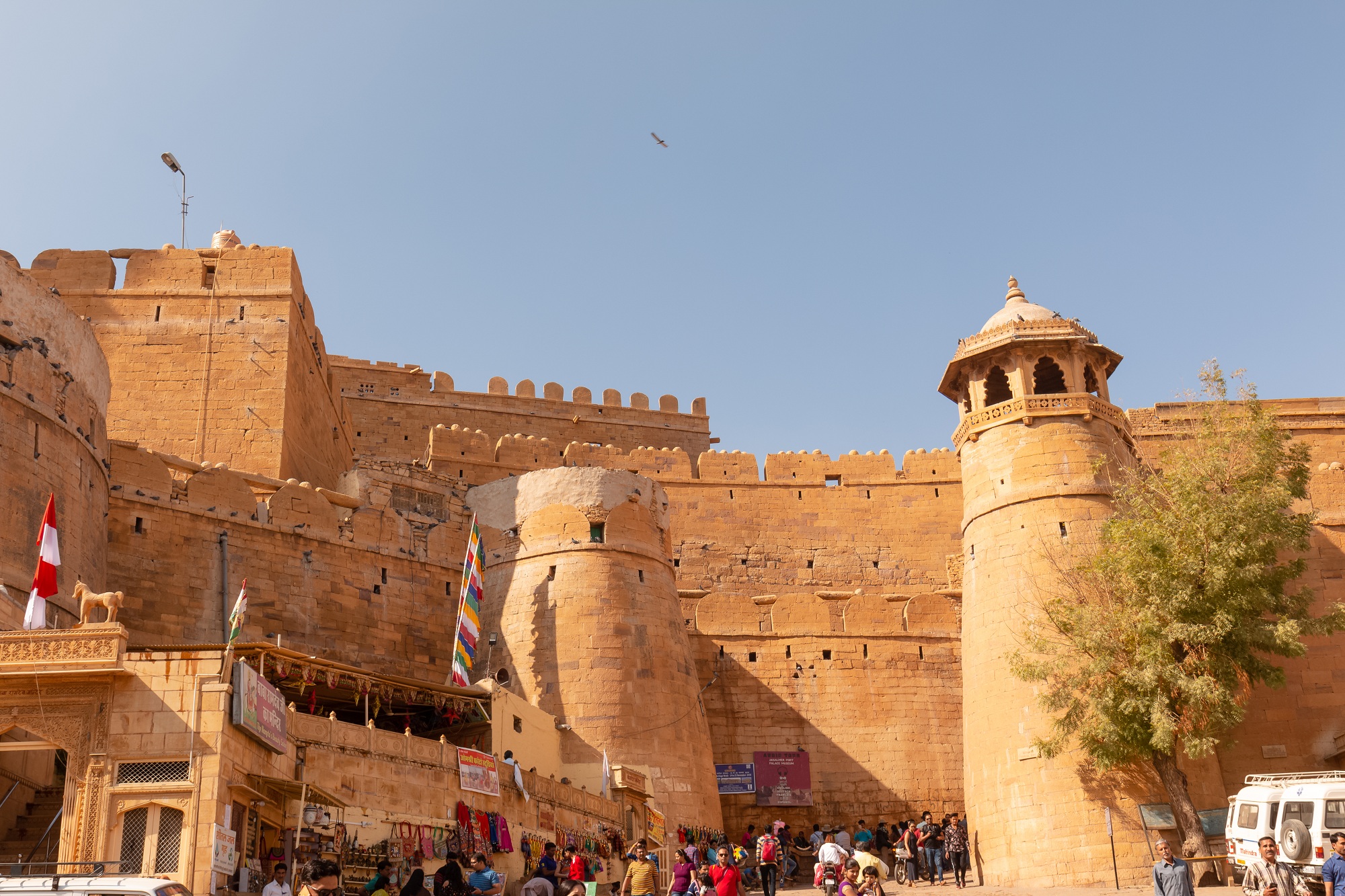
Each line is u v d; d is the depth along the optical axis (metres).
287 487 35.22
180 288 42.12
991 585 35.59
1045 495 35.66
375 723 28.88
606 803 30.42
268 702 18.34
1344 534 38.06
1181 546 30.27
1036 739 31.58
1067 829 31.28
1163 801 31.02
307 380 44.25
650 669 35.47
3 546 25.59
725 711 40.09
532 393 62.09
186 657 17.02
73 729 16.61
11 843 19.36
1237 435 31.64
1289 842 21.52
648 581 37.06
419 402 59.34
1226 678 29.42
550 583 36.28
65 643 16.83
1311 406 51.00
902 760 40.16
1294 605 30.70
